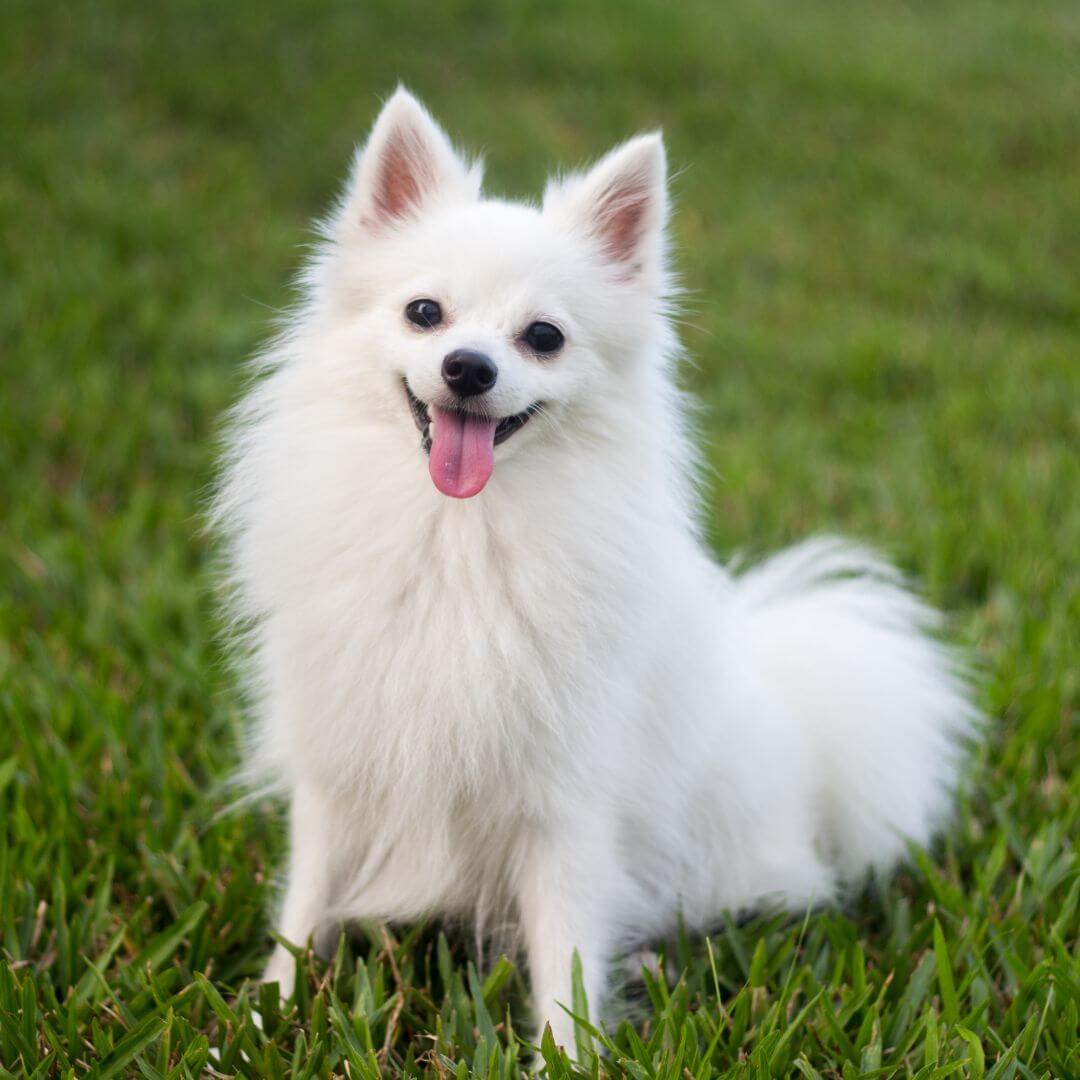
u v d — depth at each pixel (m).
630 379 1.09
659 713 1.11
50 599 1.42
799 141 3.57
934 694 1.23
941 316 2.56
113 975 1.11
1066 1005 1.06
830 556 1.36
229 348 2.10
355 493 1.06
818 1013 1.08
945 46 4.50
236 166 3.02
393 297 1.08
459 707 1.05
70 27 3.66
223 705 1.31
